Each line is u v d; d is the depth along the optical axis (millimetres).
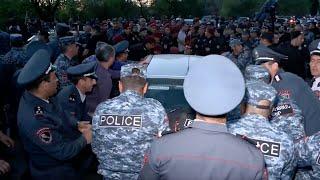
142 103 3158
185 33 15789
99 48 5457
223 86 2164
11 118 4914
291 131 3258
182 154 2143
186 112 3406
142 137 3086
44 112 3203
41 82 3178
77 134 3508
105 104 3219
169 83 5043
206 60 2260
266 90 2762
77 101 4473
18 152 3688
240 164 2111
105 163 3199
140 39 13852
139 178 2271
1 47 8492
